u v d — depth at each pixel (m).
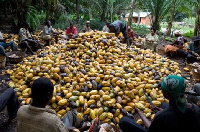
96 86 3.53
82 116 3.08
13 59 5.38
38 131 1.59
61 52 5.00
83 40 4.97
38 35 8.77
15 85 4.05
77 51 4.80
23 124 1.64
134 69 4.36
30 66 4.52
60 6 11.76
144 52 5.73
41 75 3.97
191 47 6.14
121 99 3.40
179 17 21.28
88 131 2.40
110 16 13.99
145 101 3.55
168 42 10.11
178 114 1.67
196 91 3.17
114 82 3.64
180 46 6.71
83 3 13.09
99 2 12.74
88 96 3.41
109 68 4.05
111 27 6.23
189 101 3.27
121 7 14.45
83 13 14.13
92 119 3.09
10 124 3.18
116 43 5.09
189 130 1.67
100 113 3.11
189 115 1.67
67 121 2.68
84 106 3.17
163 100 3.50
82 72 3.96
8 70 4.84
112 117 3.11
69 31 7.91
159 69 4.80
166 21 20.86
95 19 13.46
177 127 1.64
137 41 8.60
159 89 3.92
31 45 6.68
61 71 3.99
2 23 10.45
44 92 1.62
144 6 12.67
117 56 4.74
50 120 1.59
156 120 1.72
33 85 1.63
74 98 3.29
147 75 4.27
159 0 11.86
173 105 1.72
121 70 4.04
